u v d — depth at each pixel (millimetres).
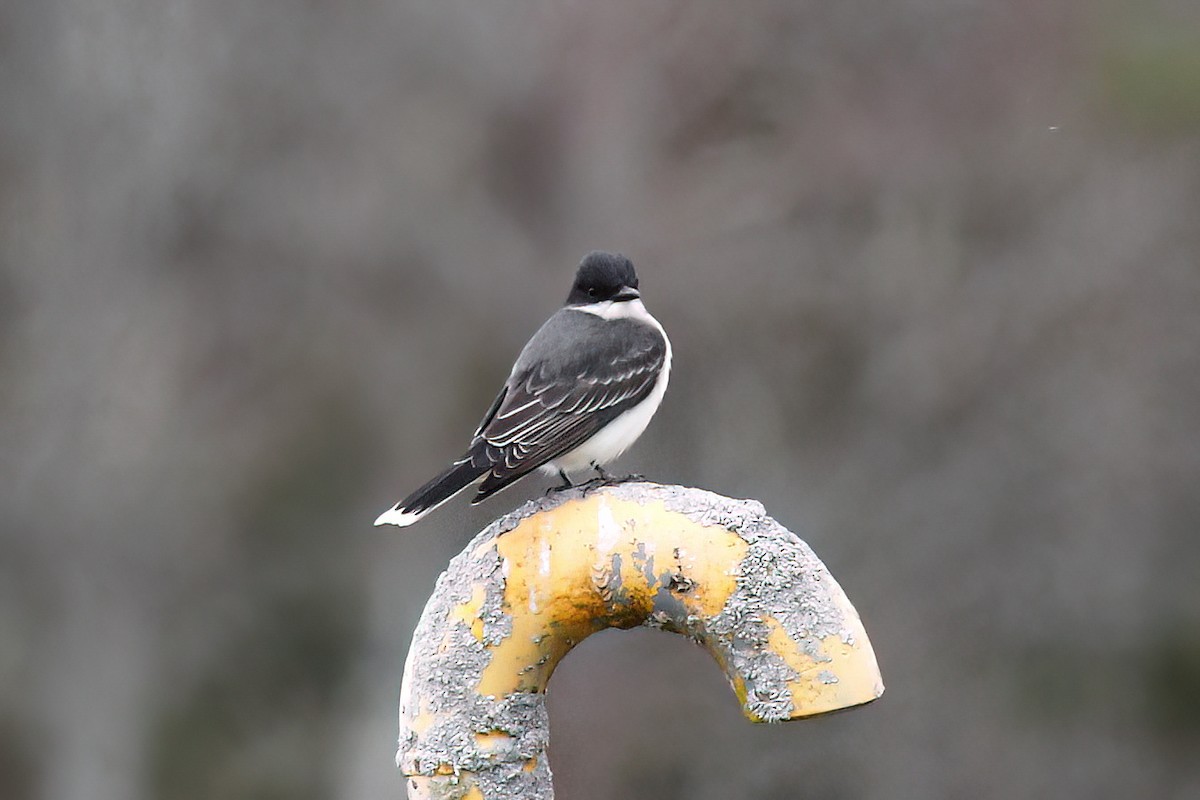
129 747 15508
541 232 15516
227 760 15648
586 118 15586
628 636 13305
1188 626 15133
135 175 15633
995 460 14969
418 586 15281
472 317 15305
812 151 15484
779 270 15117
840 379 14984
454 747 4133
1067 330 15508
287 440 15422
